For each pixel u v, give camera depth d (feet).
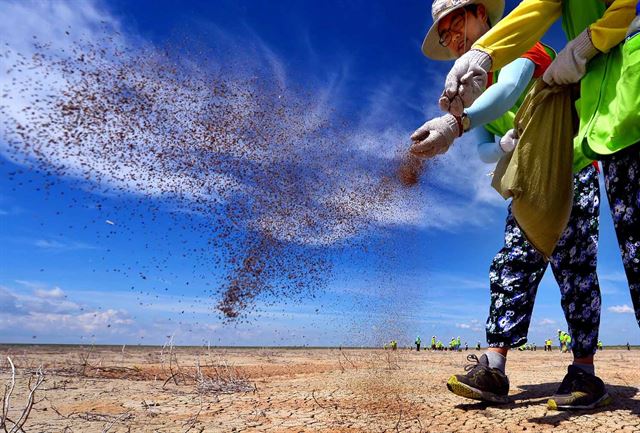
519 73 8.09
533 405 7.84
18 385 10.39
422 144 7.20
